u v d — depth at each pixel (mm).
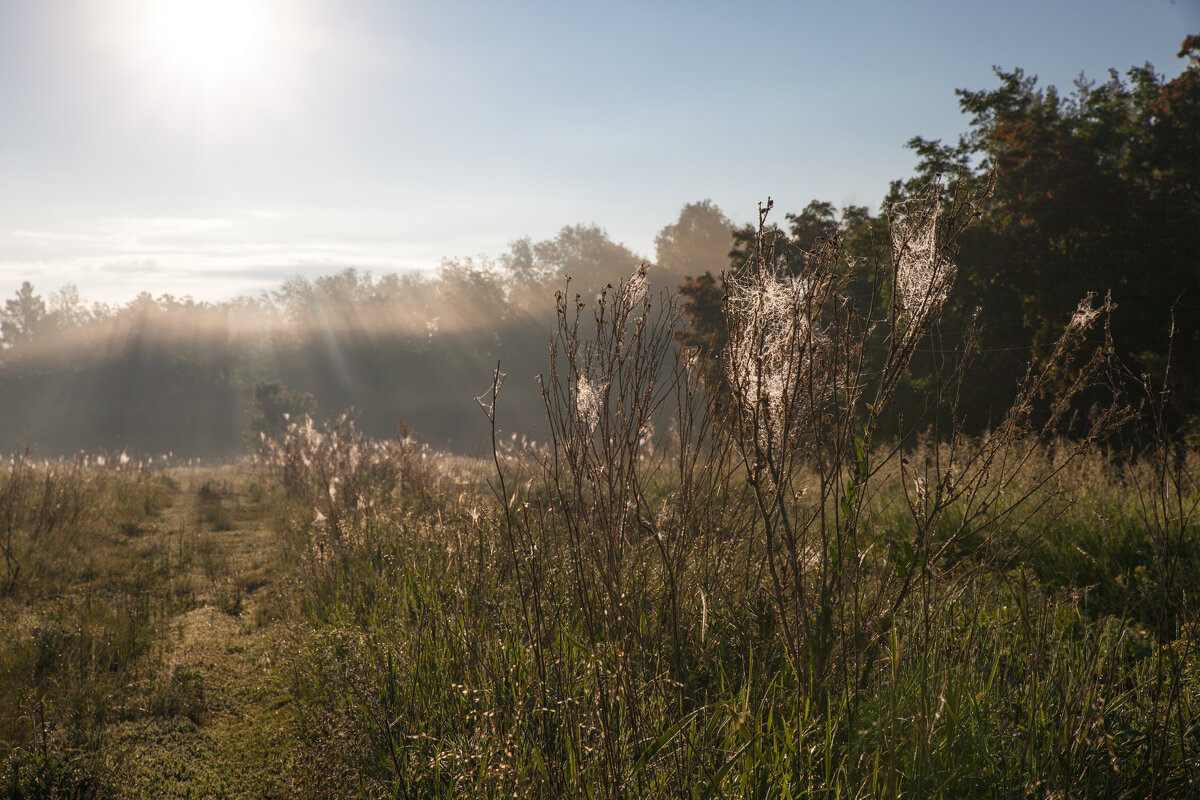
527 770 2652
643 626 3014
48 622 5305
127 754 3754
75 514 9859
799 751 2279
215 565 8258
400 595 5184
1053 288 15328
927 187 2689
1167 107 16156
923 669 2316
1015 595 3209
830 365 2631
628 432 3125
